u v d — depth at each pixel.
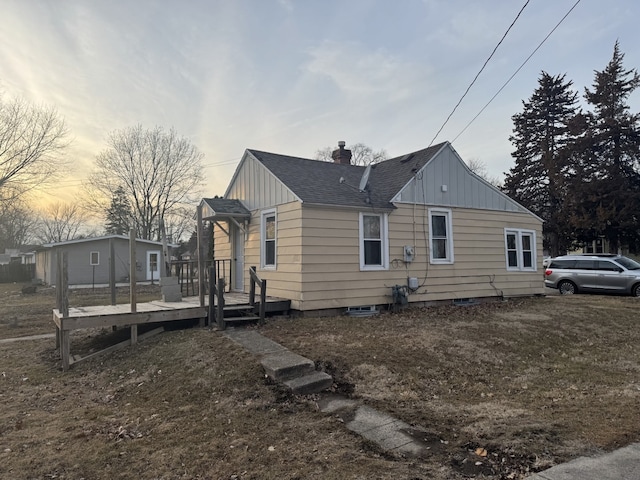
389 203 10.83
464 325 8.70
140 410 5.01
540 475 3.11
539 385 5.73
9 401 5.57
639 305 11.87
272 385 5.38
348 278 10.04
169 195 41.81
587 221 25.89
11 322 12.39
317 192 10.12
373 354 6.47
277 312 9.70
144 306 8.84
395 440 3.86
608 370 6.50
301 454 3.58
